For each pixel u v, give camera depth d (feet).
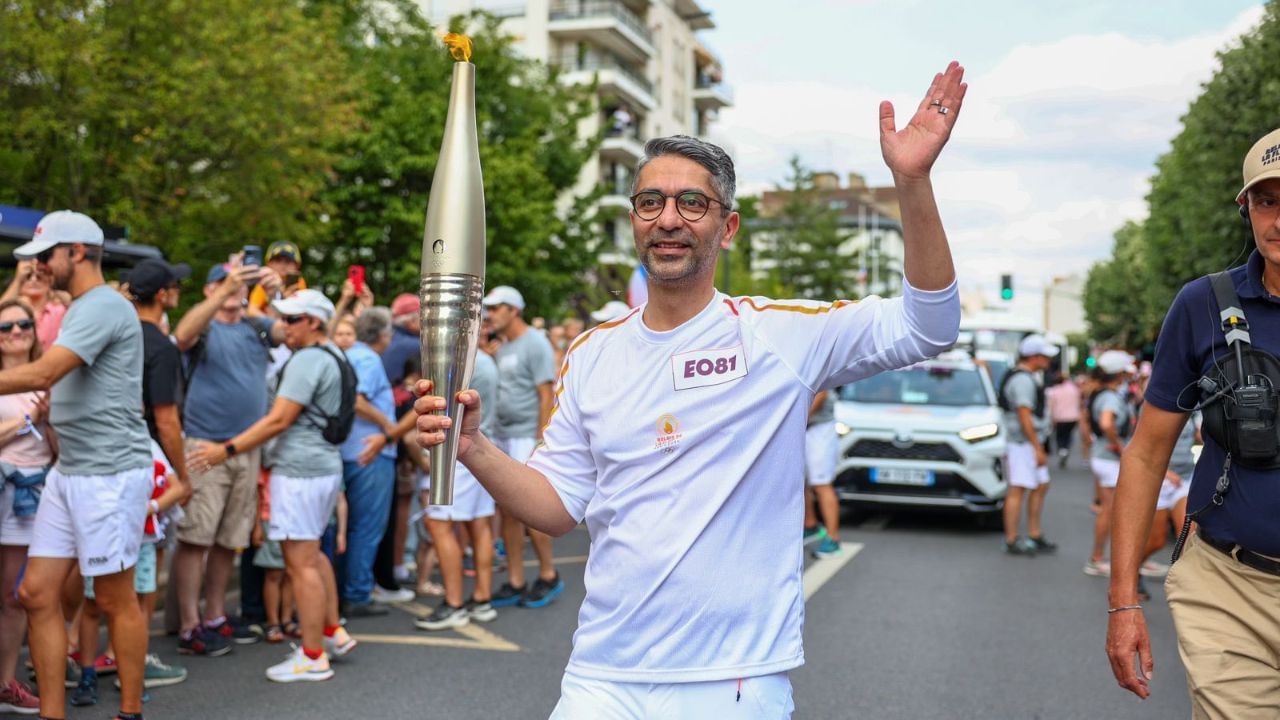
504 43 98.89
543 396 27.96
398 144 87.04
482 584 25.45
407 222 84.64
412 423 26.09
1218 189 75.36
